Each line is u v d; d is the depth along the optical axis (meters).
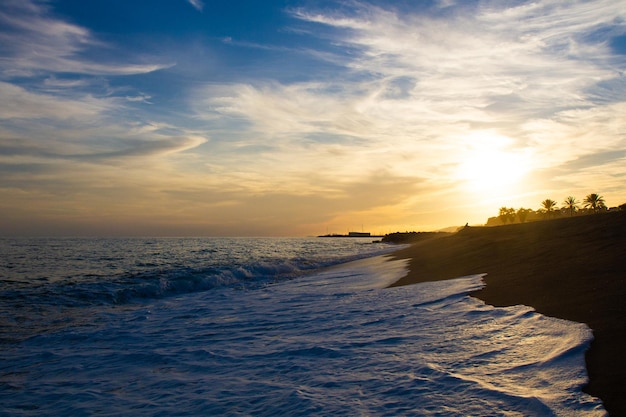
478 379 5.67
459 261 20.95
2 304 15.39
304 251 59.75
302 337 9.19
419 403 5.12
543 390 5.10
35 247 65.44
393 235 117.88
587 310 8.05
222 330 10.73
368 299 13.59
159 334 10.71
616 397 4.71
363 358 7.15
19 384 7.27
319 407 5.28
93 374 7.70
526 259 16.48
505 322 8.27
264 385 6.36
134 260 38.41
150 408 5.88
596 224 24.80
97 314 14.00
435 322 9.15
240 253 52.88
